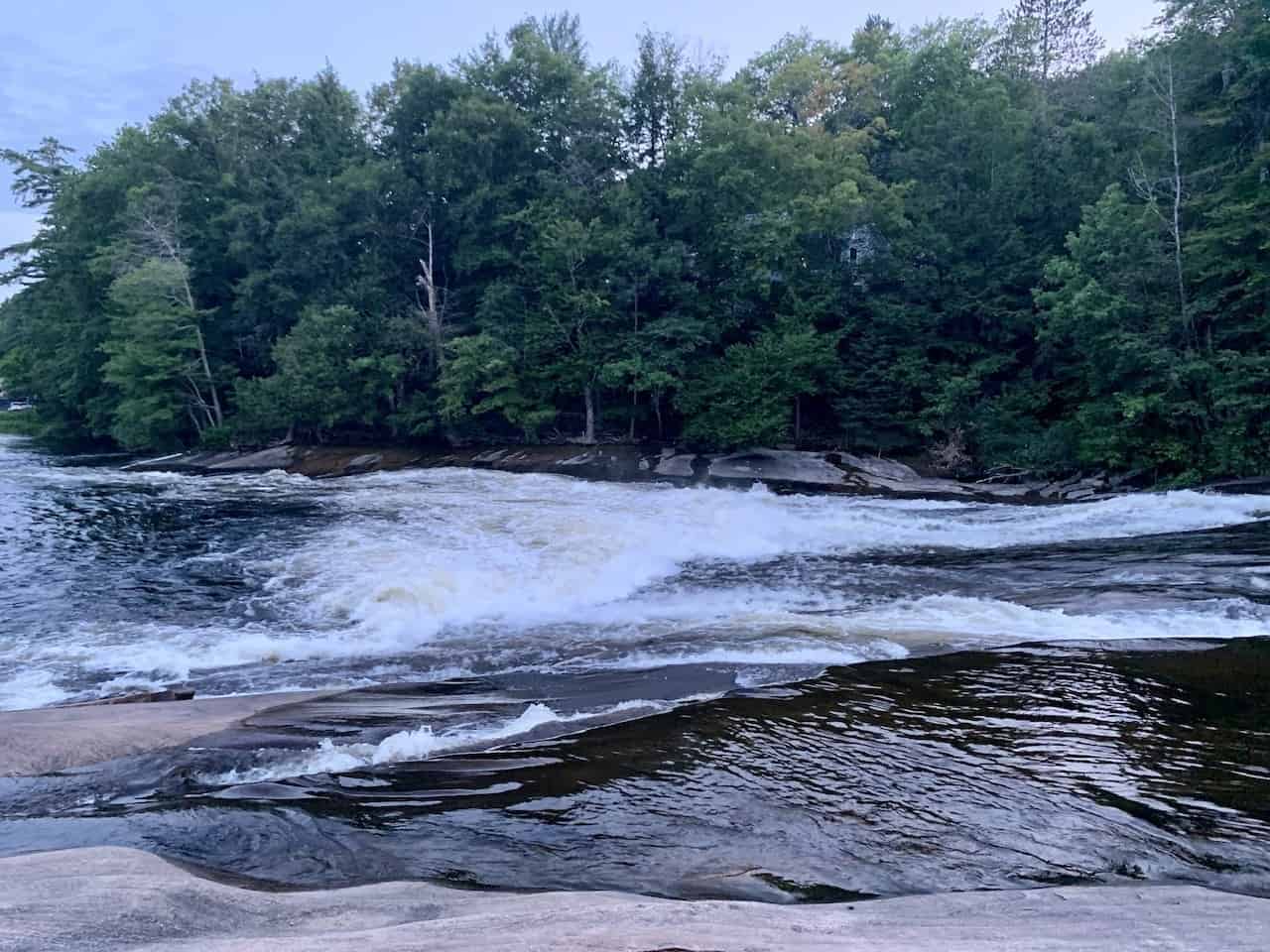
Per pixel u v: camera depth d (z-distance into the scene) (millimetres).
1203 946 2439
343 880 3889
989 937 2574
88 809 4781
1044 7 54562
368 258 36875
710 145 33031
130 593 11688
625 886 3811
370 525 16609
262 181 40781
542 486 23328
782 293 32594
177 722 6301
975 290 30422
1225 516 16547
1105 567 12141
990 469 26531
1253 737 5781
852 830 4418
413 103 37281
